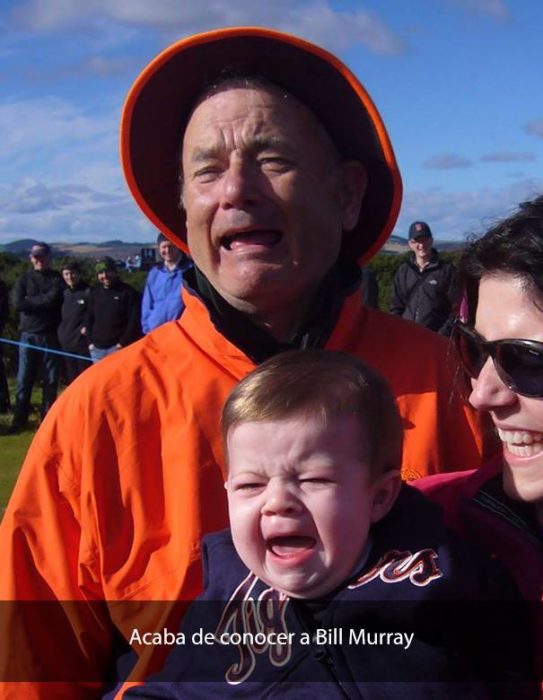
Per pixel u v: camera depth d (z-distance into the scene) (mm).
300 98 2242
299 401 1866
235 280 2193
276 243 2195
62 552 2211
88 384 2281
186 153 2266
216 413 2215
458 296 2033
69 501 2225
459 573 1858
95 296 10297
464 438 2385
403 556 1888
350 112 2303
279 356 2027
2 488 7281
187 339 2328
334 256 2316
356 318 2422
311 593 1858
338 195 2334
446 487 2160
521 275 1792
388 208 2461
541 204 1834
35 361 10789
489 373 1853
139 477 2186
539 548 1902
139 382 2266
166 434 2215
